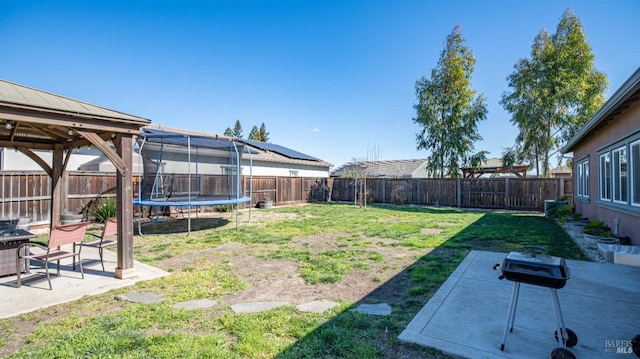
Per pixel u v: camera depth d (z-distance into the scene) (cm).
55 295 389
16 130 575
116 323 306
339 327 295
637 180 556
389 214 1252
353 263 531
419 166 2717
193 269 505
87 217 942
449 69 1812
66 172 891
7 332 297
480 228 886
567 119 1575
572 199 1195
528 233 798
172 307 350
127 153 465
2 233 469
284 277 463
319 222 1031
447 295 368
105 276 466
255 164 1706
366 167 2152
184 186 1177
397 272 479
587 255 573
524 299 354
